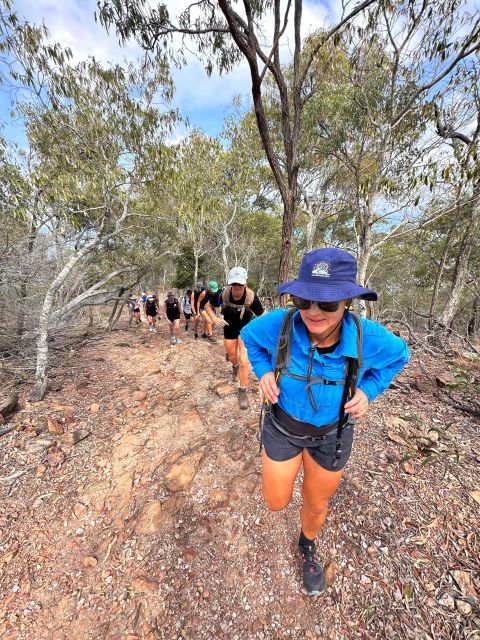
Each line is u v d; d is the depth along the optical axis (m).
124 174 5.02
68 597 1.76
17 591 1.78
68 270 4.15
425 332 5.85
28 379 4.27
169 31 3.64
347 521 1.91
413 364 4.11
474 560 1.64
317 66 5.37
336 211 13.74
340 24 3.46
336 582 1.66
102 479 2.53
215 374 4.54
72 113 4.55
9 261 5.27
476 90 5.14
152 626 1.62
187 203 5.44
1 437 2.90
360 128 7.24
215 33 4.00
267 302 13.90
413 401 3.12
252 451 2.65
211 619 1.62
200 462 2.59
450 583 1.56
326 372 1.13
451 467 2.22
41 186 4.14
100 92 4.46
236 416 3.25
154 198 5.53
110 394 3.98
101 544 2.04
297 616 1.58
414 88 5.86
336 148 8.34
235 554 1.88
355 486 2.12
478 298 11.41
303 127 8.23
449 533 1.78
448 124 5.63
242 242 20.19
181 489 2.35
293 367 1.16
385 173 6.52
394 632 1.44
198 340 7.80
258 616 1.60
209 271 23.62
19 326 5.59
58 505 2.30
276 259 21.84
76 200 5.09
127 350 6.54
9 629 1.63
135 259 10.04
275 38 3.34
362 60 5.95
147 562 1.91
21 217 4.12
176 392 3.97
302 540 1.69
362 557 1.74
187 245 18.77
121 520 2.18
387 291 19.34
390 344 1.13
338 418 1.24
